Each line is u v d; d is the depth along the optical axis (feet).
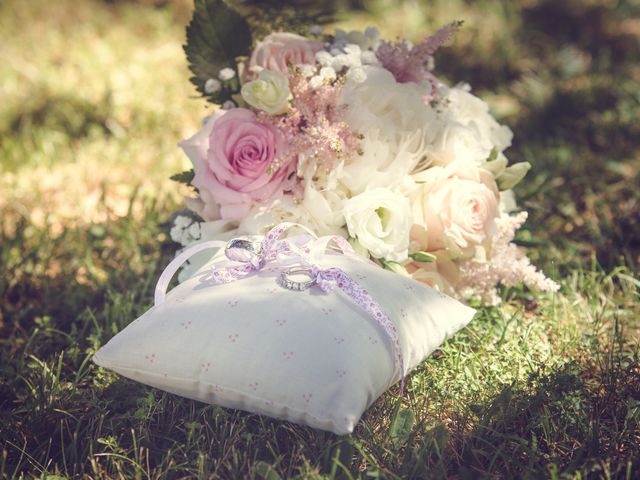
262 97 2.21
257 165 2.22
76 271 2.78
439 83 2.54
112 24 5.15
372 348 1.87
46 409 2.12
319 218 2.22
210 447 1.99
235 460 1.92
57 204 3.23
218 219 2.32
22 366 2.30
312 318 1.88
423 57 2.44
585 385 2.16
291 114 2.22
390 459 1.92
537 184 3.18
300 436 1.98
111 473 1.97
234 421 2.05
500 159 2.39
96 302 2.67
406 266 2.32
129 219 2.97
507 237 2.39
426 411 2.08
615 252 2.76
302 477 1.86
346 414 1.76
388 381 1.90
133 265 2.82
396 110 2.32
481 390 2.13
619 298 2.56
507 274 2.34
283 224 2.08
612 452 1.97
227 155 2.23
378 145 2.24
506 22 4.82
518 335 2.35
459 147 2.32
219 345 1.87
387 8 5.11
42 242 2.90
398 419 1.97
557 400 2.05
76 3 5.42
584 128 3.61
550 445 1.98
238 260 2.04
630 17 4.82
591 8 4.90
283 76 2.22
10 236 3.01
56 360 2.37
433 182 2.28
